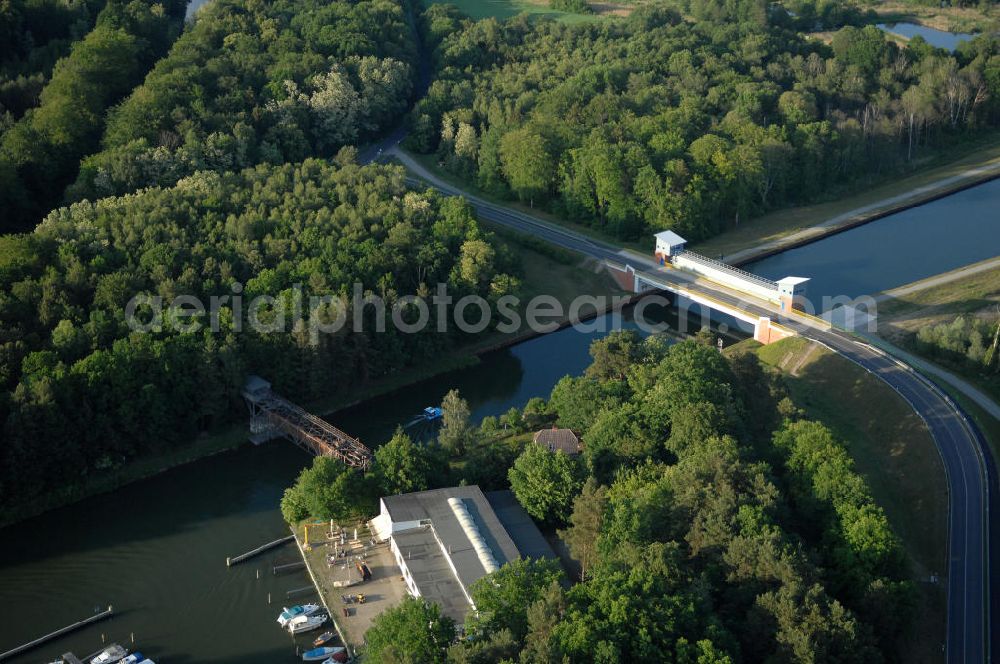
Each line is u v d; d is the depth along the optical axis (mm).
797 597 183875
